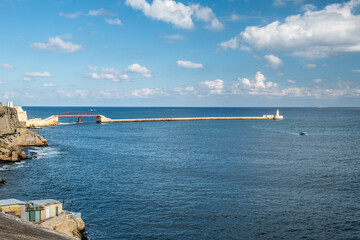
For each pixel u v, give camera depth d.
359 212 46.41
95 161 85.94
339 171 72.88
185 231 39.72
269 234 39.16
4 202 34.38
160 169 74.75
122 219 43.19
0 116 107.88
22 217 33.59
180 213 45.47
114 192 55.28
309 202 50.50
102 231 39.44
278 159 88.69
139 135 161.25
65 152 102.38
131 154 98.56
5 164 79.81
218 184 60.66
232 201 50.66
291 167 77.25
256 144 122.81
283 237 38.38
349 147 114.56
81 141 133.38
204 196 53.16
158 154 98.31
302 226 41.47
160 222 42.28
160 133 172.62
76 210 46.22
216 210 46.66
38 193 54.25
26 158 88.19
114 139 142.12
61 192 55.03
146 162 84.31
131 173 70.44
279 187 58.88
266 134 164.62
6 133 109.62
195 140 137.62
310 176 67.62
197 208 47.47
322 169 75.00
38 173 70.00
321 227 41.22
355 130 190.00
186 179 64.62
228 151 104.31
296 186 59.62
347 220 43.47
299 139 140.75
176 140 138.00
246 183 61.53
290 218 44.00
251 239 37.84
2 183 60.38
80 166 78.69
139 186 59.19
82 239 36.62
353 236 38.84
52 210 35.28
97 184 60.62
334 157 92.56
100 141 134.00
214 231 39.81
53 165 79.62
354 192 56.06
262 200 51.28
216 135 160.50
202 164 81.12
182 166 78.38
